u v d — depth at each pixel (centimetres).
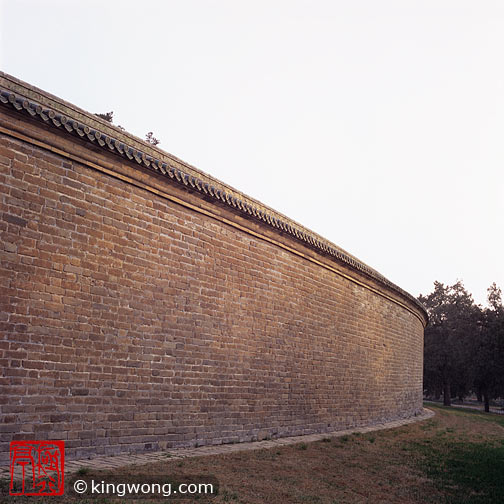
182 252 1195
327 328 1786
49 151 941
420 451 1464
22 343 877
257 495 803
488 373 4719
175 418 1137
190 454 1073
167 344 1135
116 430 1008
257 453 1162
